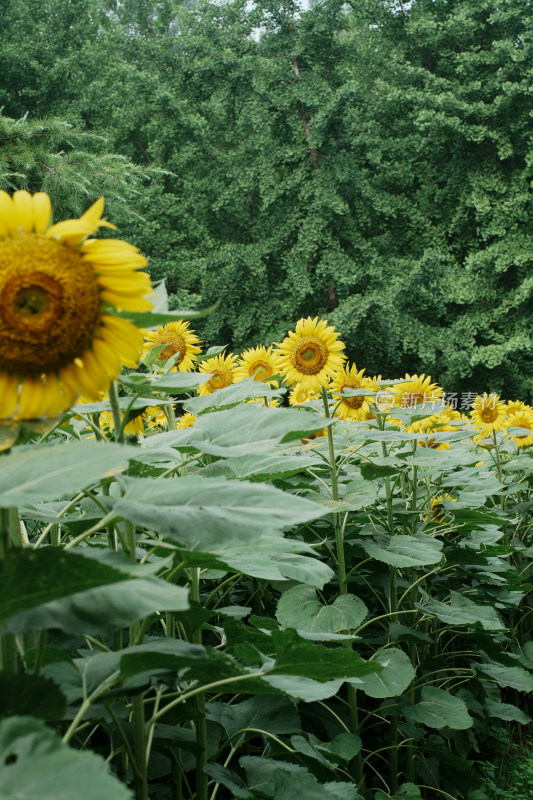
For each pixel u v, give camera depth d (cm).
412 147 2198
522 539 524
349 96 1973
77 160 1105
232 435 168
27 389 131
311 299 2153
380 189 2198
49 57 2103
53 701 113
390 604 319
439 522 388
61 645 172
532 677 337
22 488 103
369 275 2069
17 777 81
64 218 1092
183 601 116
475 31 2128
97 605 115
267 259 2098
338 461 335
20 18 2166
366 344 2027
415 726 318
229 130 2303
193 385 162
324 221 2017
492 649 343
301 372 365
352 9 2400
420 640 296
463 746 364
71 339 129
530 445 596
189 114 2136
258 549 163
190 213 2281
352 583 339
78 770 81
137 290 131
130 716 175
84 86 2197
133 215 1284
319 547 329
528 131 1964
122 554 123
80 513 249
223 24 2258
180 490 143
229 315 2109
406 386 423
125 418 160
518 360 1978
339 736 260
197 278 2122
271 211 2180
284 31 2162
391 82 2273
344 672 144
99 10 2394
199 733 193
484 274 2005
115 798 77
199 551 146
